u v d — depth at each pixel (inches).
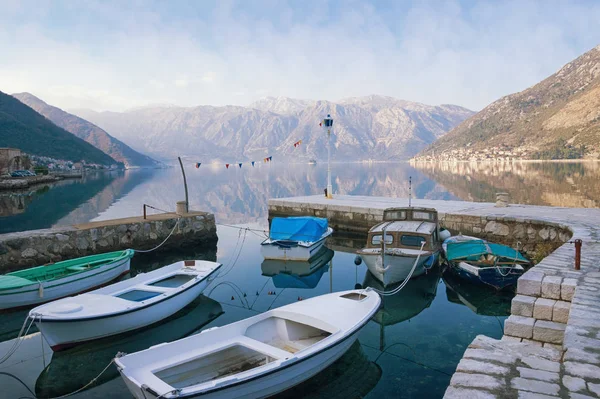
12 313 476.7
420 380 324.5
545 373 190.4
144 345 398.9
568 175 2992.1
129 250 646.5
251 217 1341.0
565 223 688.4
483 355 213.8
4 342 409.7
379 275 568.4
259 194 2199.8
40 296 487.2
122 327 400.5
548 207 941.2
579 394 168.7
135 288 463.2
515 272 522.0
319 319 342.6
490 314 468.1
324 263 734.5
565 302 279.4
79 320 364.2
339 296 416.2
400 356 364.8
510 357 210.4
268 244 745.0
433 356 364.8
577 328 224.1
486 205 1013.2
